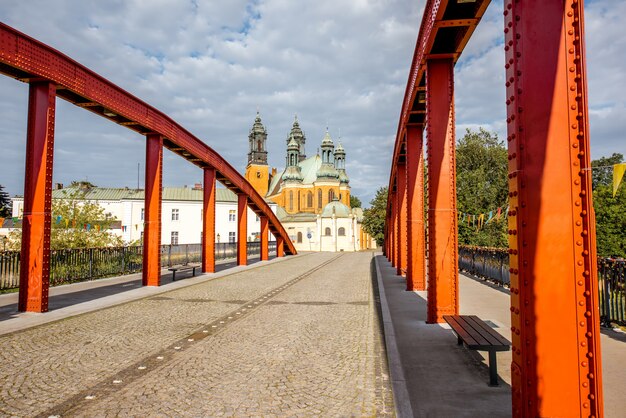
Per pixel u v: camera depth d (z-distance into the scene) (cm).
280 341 851
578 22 366
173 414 504
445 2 742
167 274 2250
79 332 923
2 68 1073
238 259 2952
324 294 1541
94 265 1950
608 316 884
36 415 500
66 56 1196
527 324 365
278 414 504
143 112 1608
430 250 1007
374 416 498
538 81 372
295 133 11988
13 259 1515
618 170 503
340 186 10188
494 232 3791
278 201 10362
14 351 770
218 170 2402
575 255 363
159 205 1728
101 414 504
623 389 540
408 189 1552
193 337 882
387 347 783
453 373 634
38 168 1149
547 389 360
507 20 394
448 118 1002
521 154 372
